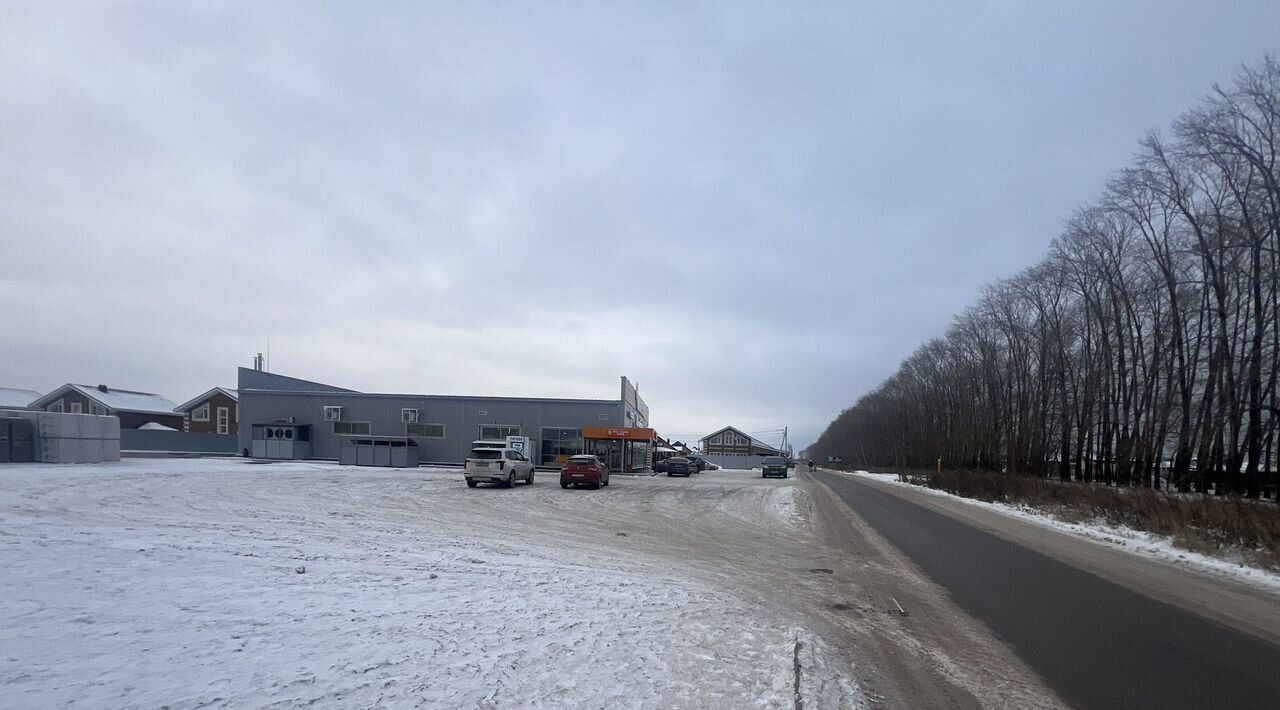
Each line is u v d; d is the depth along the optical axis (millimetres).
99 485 21844
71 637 5809
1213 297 37531
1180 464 36438
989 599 9867
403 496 23109
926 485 46719
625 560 12109
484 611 7523
